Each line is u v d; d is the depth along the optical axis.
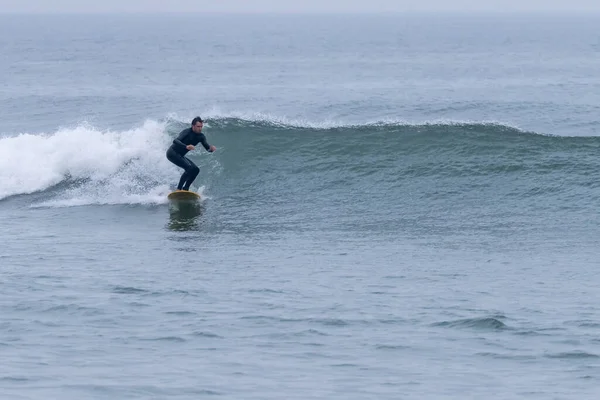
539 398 26.09
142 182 64.81
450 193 61.00
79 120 109.94
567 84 174.62
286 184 64.19
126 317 36.28
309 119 115.94
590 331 33.84
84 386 26.86
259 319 36.03
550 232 53.09
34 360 29.94
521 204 58.62
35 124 106.94
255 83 182.25
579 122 109.50
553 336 33.25
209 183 64.81
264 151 67.56
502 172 62.78
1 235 54.47
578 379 27.98
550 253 48.72
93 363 29.67
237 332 34.12
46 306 37.97
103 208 61.22
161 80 190.12
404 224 55.84
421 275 44.34
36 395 25.83
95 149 66.69
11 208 62.00
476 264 46.59
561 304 38.47
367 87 170.25
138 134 68.06
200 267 46.25
